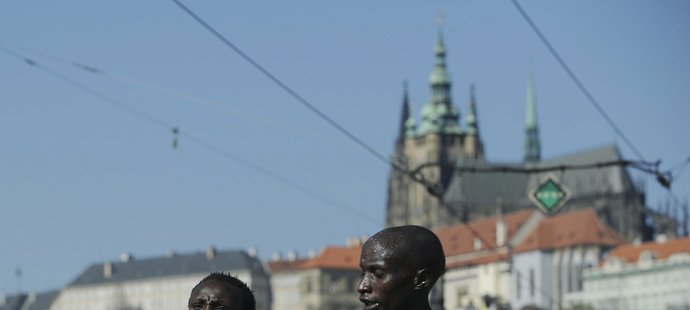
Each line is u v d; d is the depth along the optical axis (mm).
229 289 10586
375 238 9352
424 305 9305
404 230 9352
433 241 9336
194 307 10602
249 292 10719
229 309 10531
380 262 9258
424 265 9258
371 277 9289
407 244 9266
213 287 10602
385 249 9273
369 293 9289
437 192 48750
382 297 9250
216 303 10547
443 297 48312
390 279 9234
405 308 9266
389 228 9414
